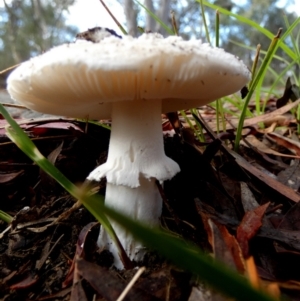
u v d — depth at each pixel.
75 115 0.13
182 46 0.08
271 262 0.10
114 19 0.16
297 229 0.11
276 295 0.08
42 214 0.13
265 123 0.23
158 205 0.11
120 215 0.06
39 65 0.08
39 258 0.11
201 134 0.17
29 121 0.16
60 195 0.14
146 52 0.07
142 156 0.11
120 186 0.11
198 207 0.11
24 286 0.10
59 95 0.09
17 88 0.09
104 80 0.08
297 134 0.21
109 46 0.08
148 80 0.08
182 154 0.14
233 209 0.13
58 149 0.14
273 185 0.14
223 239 0.09
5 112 0.09
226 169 0.15
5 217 0.12
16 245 0.11
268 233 0.11
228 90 0.10
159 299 0.08
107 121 0.18
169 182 0.13
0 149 0.15
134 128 0.11
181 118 0.22
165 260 0.10
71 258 0.11
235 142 0.16
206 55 0.08
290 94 0.21
